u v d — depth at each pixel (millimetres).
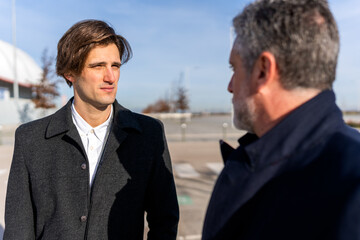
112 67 1307
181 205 4141
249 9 785
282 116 742
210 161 7586
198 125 22984
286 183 639
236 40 826
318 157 627
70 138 1283
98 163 1339
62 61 1287
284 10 702
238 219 729
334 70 716
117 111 1389
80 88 1290
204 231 842
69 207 1230
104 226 1235
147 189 1425
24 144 1299
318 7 699
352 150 589
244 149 753
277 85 730
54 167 1267
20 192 1268
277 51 698
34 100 20969
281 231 594
